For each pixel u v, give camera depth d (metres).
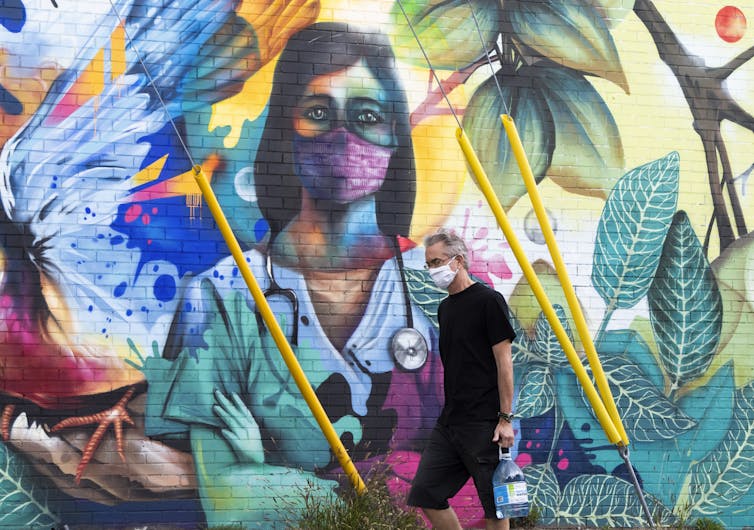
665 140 8.25
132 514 7.27
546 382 7.93
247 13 7.73
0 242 7.26
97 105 7.46
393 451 7.65
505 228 6.08
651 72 8.27
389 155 7.84
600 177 8.14
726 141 8.34
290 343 7.59
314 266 7.68
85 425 7.28
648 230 8.17
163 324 7.44
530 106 8.08
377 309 7.74
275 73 7.73
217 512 7.38
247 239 7.60
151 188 7.49
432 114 7.93
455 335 5.39
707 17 8.38
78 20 7.48
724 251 8.25
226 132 7.63
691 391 8.11
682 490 8.01
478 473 5.27
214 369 7.49
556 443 7.89
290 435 7.54
